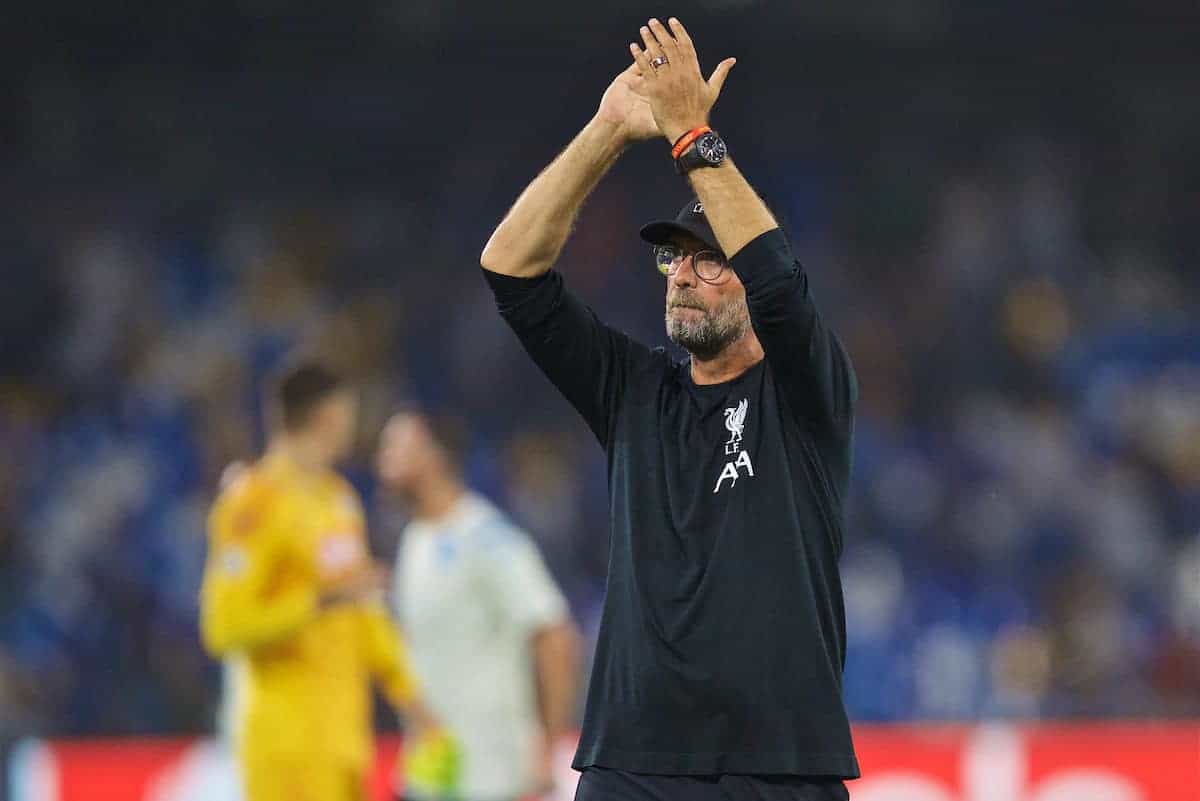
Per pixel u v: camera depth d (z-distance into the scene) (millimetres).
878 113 73875
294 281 67375
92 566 53094
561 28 71000
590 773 14062
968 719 52375
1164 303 70750
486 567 26172
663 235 14609
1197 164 74312
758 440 14008
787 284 13320
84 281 65500
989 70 73750
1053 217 72562
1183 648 54781
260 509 23672
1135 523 61156
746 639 13570
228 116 70875
